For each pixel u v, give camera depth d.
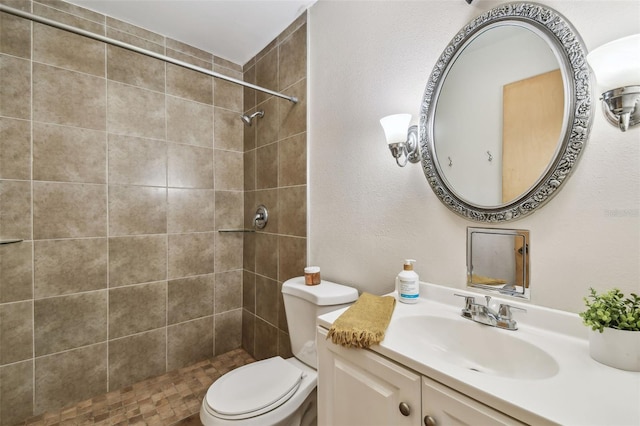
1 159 1.49
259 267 2.15
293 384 1.20
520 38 0.91
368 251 1.38
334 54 1.56
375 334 0.82
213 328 2.22
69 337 1.67
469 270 1.03
